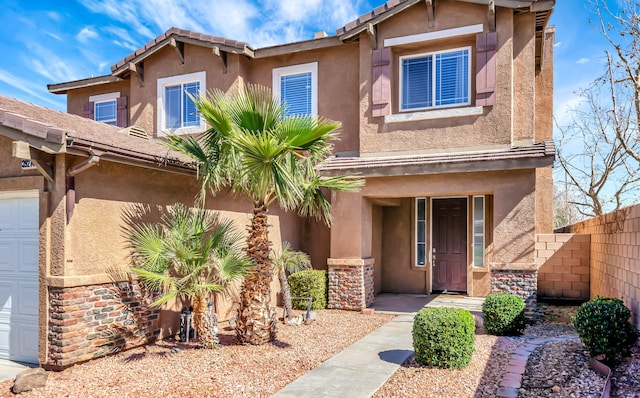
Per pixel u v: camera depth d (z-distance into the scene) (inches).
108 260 345.1
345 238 544.1
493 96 506.9
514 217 464.8
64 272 311.9
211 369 311.0
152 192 389.4
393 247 677.3
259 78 644.7
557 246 549.0
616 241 392.2
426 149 533.0
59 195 316.2
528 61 511.8
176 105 662.5
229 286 470.9
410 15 545.3
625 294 357.7
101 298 336.5
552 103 629.0
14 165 337.1
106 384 284.2
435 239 657.0
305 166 402.9
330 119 605.6
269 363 324.2
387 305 565.6
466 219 642.2
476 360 324.2
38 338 325.1
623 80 559.8
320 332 420.8
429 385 277.7
